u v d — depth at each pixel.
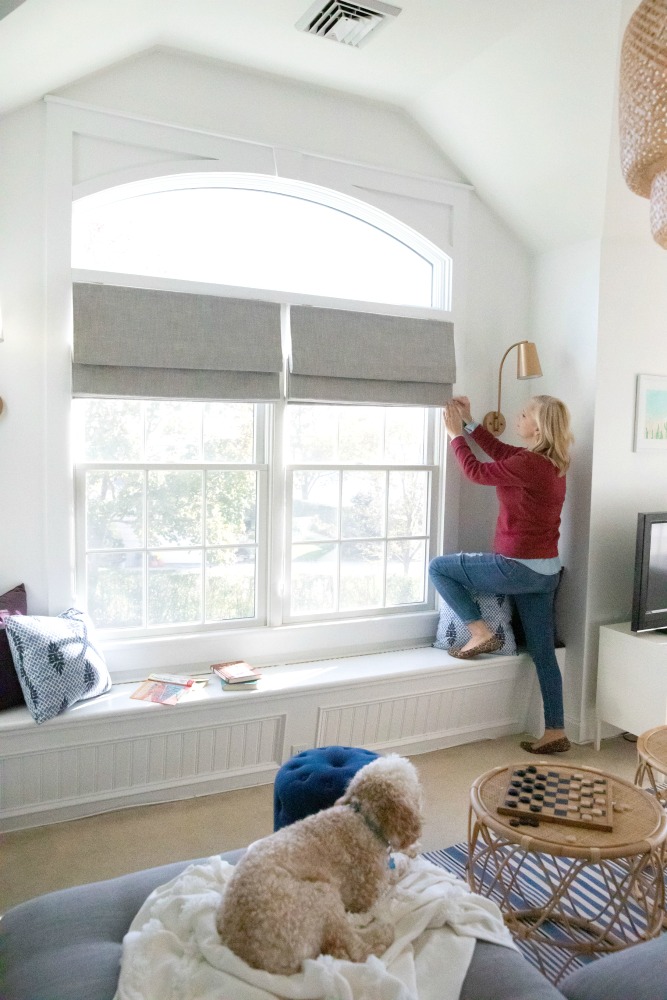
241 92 3.31
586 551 3.77
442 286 3.93
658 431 3.91
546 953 2.21
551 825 2.07
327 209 3.68
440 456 4.00
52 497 3.07
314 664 3.58
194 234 3.38
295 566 3.66
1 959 1.63
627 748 3.79
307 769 2.28
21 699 2.86
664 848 2.22
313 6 2.80
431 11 2.83
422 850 2.76
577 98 3.15
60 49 2.63
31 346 3.01
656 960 1.58
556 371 3.95
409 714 3.59
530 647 3.69
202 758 3.13
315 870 1.64
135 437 3.28
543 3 2.78
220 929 1.55
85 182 3.05
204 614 3.47
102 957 1.59
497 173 3.75
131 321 3.09
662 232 0.91
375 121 3.65
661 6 0.87
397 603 3.96
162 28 2.96
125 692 3.09
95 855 2.67
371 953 1.61
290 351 3.46
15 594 2.98
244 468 3.48
